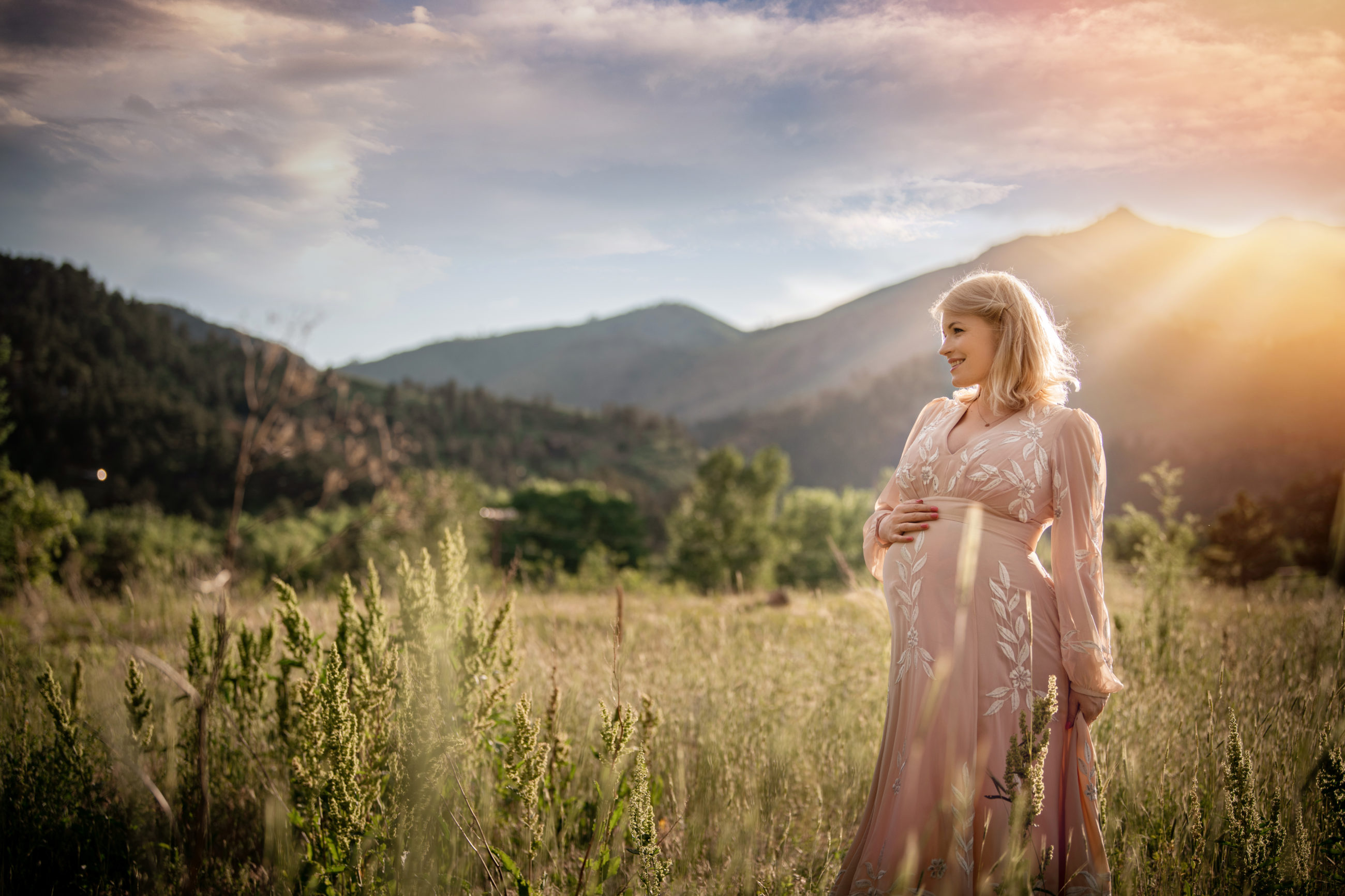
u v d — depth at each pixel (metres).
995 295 2.25
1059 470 2.10
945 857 1.98
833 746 2.92
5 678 3.13
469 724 2.35
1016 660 2.04
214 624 2.63
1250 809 1.71
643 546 60.81
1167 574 5.37
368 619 2.49
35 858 2.23
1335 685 2.11
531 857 1.95
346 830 1.86
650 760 2.77
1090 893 1.95
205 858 2.21
